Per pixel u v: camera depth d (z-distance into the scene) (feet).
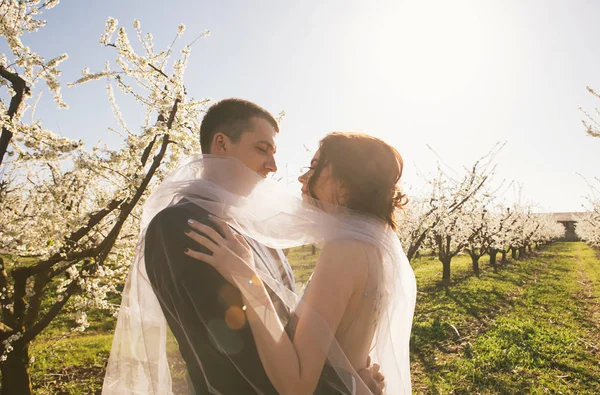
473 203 45.37
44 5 13.74
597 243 103.45
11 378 14.24
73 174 16.76
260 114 5.77
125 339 4.82
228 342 4.00
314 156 5.56
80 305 17.03
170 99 14.60
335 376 4.19
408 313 5.61
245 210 4.91
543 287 53.67
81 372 23.45
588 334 30.48
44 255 16.19
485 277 63.36
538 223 126.31
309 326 4.10
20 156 13.41
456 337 30.04
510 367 23.57
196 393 4.27
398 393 4.94
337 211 4.97
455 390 20.83
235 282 4.12
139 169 14.80
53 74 13.48
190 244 4.29
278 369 3.90
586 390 20.26
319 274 4.34
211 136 5.78
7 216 17.28
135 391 4.71
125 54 14.26
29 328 14.75
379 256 4.71
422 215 33.60
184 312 4.14
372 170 5.19
